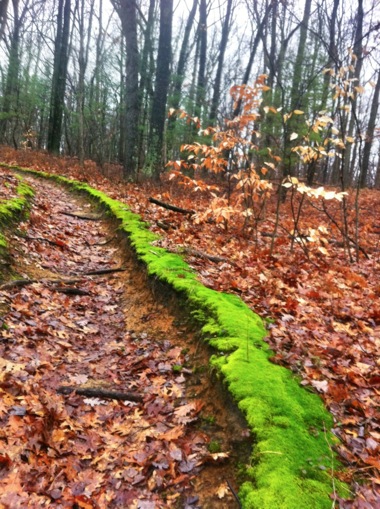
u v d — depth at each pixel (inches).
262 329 166.1
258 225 391.5
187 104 625.9
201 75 802.2
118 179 645.3
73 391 145.6
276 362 139.9
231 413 118.7
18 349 161.3
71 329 192.7
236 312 171.2
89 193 490.6
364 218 510.9
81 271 268.8
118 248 314.0
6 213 275.6
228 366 133.5
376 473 97.1
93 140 991.0
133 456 117.5
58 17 1024.2
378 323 192.1
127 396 145.9
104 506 102.2
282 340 156.7
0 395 133.0
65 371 158.9
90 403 141.7
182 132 663.1
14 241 257.3
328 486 93.0
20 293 204.8
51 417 129.8
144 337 188.5
